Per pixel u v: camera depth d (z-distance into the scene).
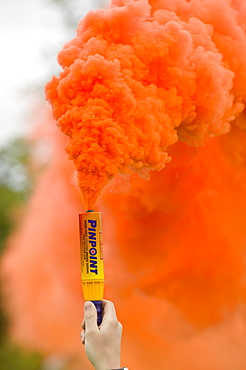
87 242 2.19
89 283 2.18
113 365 2.04
